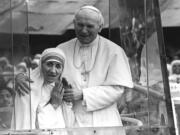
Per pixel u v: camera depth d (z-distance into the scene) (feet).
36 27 34.12
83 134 29.09
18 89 29.48
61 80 30.94
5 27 29.22
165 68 28.35
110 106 31.42
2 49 29.25
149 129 29.40
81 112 30.99
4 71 29.14
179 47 49.73
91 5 34.71
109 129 29.55
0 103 28.78
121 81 31.12
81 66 31.78
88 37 31.63
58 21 34.32
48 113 30.01
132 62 31.83
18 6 29.66
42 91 30.32
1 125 28.53
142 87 30.35
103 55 31.99
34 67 33.30
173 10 42.68
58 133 28.71
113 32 34.19
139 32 30.73
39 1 33.99
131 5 31.65
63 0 34.42
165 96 28.32
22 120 29.19
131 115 31.04
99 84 31.45
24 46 29.89
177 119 34.63
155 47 28.81
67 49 32.19
